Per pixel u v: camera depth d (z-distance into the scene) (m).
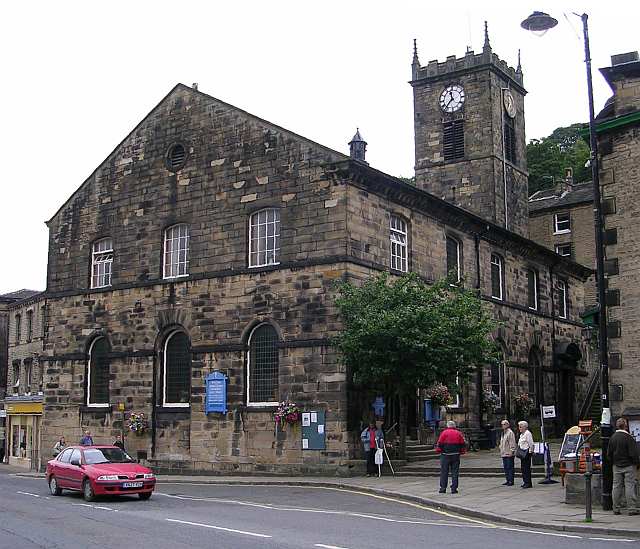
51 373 37.19
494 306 38.25
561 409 43.94
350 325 27.36
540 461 27.23
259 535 14.87
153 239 34.91
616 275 21.41
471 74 45.81
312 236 30.03
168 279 33.97
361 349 26.72
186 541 14.26
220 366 31.70
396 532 15.39
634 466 17.70
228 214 32.69
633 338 20.94
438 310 27.22
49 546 14.05
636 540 14.46
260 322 30.92
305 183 30.58
